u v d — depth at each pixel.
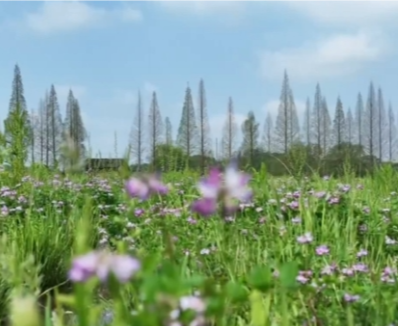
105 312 3.33
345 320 2.92
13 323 1.35
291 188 7.60
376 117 60.41
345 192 7.14
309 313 2.99
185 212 6.14
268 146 53.97
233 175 1.69
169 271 1.48
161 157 11.45
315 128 57.31
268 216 5.70
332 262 4.14
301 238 4.26
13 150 9.33
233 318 3.11
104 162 10.26
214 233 5.21
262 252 4.66
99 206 7.14
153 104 47.88
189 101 49.59
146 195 1.97
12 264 2.19
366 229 5.81
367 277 3.86
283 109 54.31
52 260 5.12
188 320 1.49
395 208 7.14
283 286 1.83
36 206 7.70
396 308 3.15
